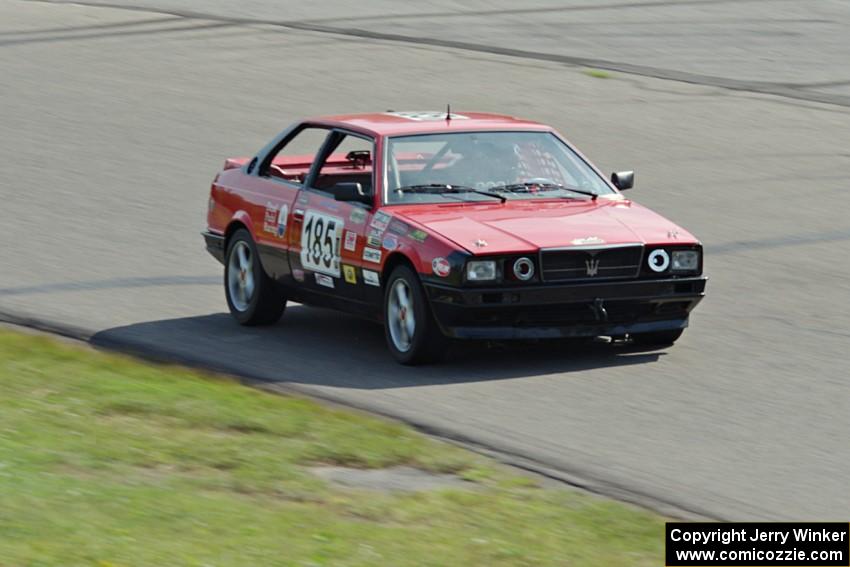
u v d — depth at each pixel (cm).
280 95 7381
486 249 3372
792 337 3841
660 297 3509
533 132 3900
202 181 5988
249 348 3775
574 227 3512
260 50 8381
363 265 3647
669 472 2677
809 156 6338
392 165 3716
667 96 7350
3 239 5125
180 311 4238
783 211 5500
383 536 2244
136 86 7631
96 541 2131
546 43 8500
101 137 6706
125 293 4438
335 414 2998
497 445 2852
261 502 2419
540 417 3058
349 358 3644
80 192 5816
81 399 3062
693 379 3384
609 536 2289
